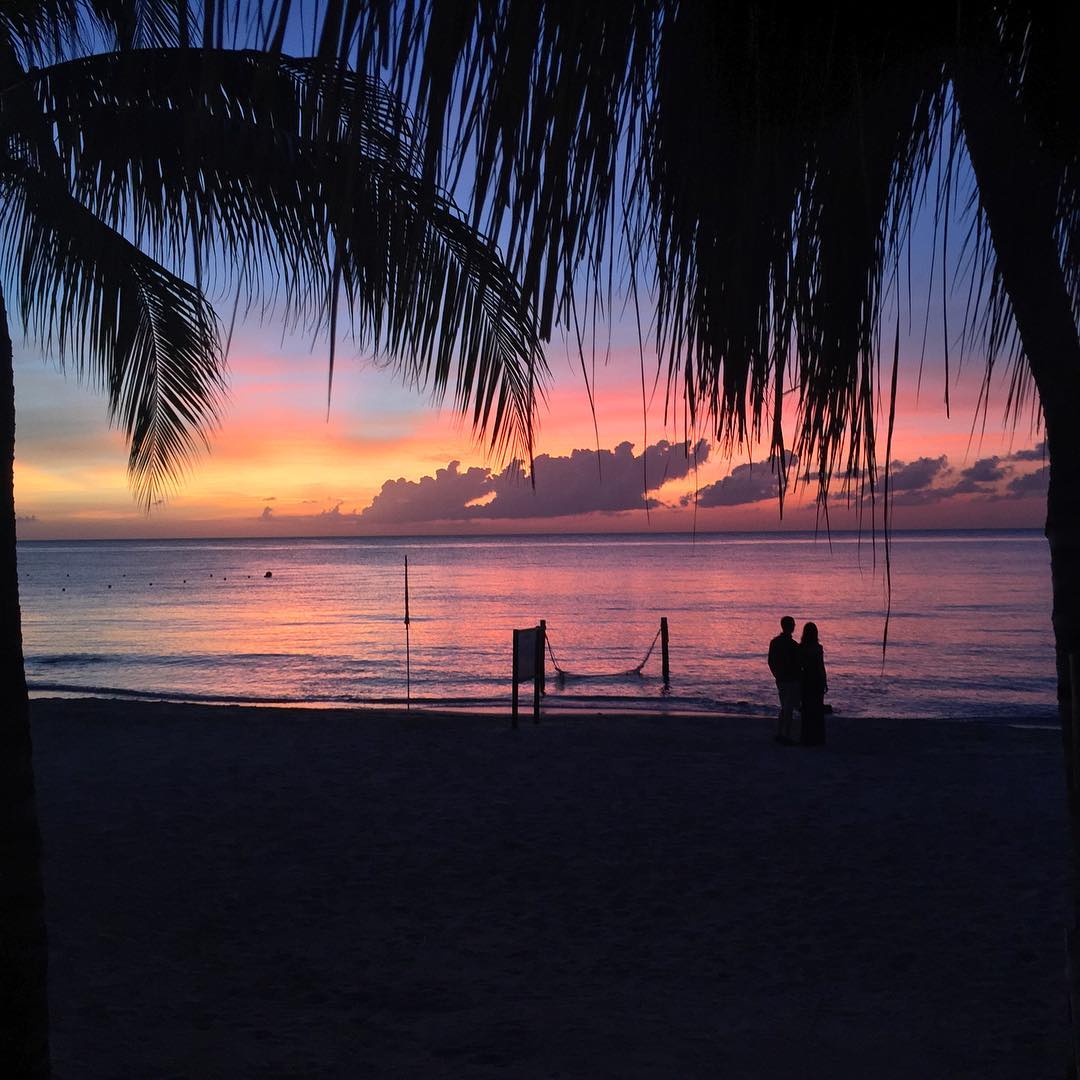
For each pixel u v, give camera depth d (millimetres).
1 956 2977
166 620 55250
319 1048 5070
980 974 6047
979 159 1378
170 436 5984
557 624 48344
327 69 934
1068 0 1259
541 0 1009
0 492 3010
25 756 3039
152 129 3688
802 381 1253
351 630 47562
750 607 58594
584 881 7910
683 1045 5117
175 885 7785
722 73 1138
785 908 7281
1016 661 33812
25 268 5328
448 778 11633
